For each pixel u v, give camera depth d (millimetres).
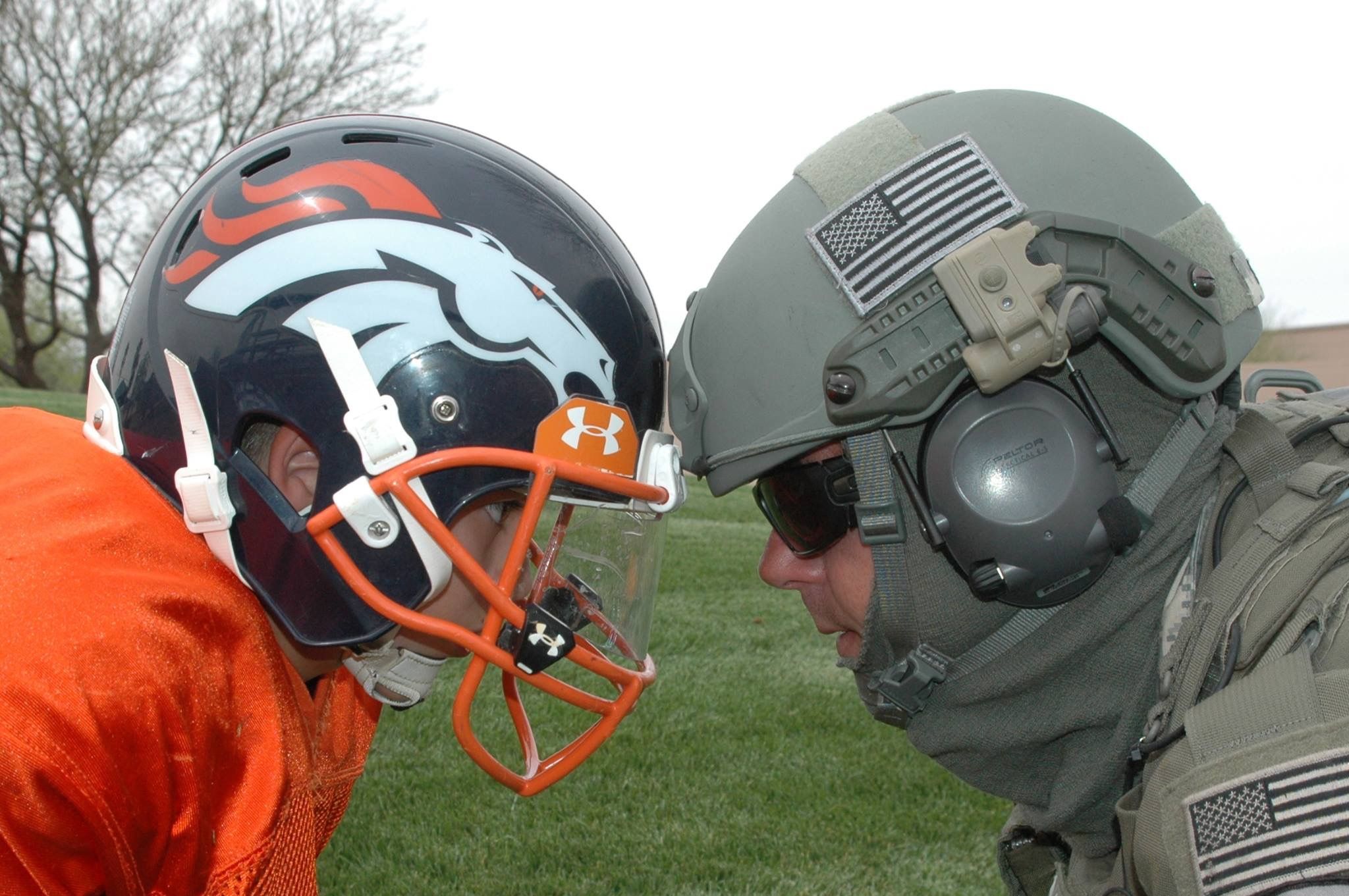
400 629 1222
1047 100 1193
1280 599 887
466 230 1152
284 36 19750
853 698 3803
